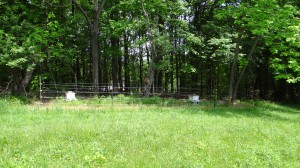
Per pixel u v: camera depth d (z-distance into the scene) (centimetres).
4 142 888
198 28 3117
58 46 2512
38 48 2227
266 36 2066
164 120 1402
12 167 680
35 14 2491
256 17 1956
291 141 1045
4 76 2653
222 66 3406
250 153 855
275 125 1412
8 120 1337
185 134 1091
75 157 761
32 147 848
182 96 2880
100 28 2873
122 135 1014
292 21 1908
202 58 2922
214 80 3447
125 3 2395
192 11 2980
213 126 1269
